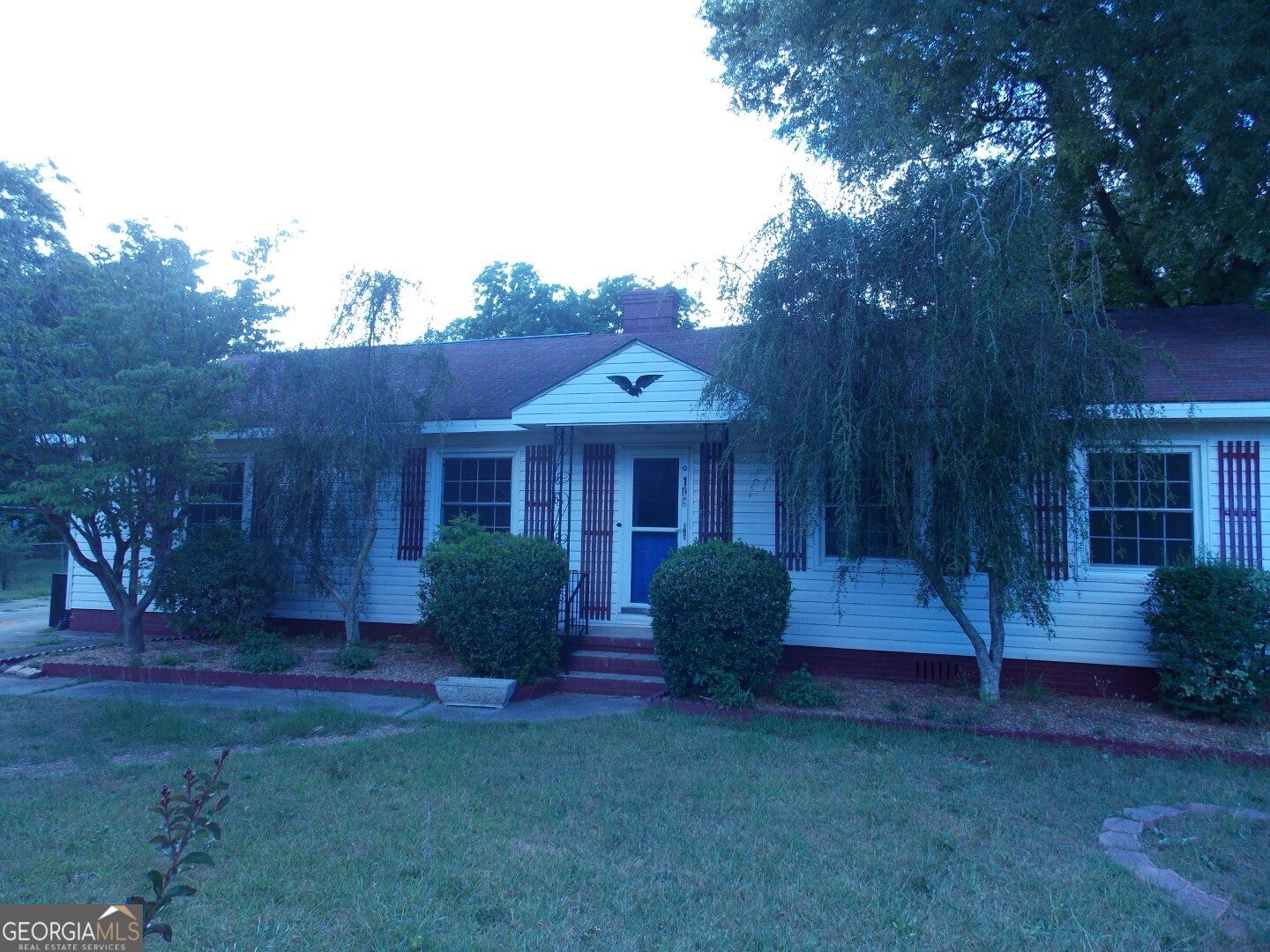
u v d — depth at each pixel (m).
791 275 8.13
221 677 10.62
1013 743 7.95
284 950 4.05
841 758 7.39
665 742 7.79
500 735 8.02
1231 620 8.54
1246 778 7.13
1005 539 7.80
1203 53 10.95
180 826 2.79
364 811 5.94
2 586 23.67
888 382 7.86
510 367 14.48
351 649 11.02
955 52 13.59
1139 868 5.12
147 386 10.07
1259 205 11.77
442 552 10.38
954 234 7.54
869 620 10.60
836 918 4.45
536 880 4.86
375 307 10.98
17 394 10.32
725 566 9.10
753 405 8.42
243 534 12.56
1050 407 7.67
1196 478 9.63
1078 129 13.70
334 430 10.91
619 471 11.77
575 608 11.75
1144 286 15.94
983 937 4.26
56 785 6.57
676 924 4.36
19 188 20.14
